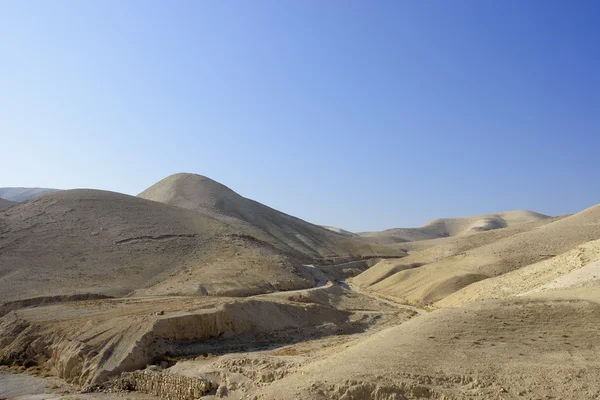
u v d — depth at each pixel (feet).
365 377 69.82
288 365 86.84
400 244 555.69
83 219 283.59
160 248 262.88
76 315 156.35
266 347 138.41
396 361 72.95
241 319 145.79
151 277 231.91
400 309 207.51
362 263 422.41
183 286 213.05
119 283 219.41
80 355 120.67
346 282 333.21
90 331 133.28
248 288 219.82
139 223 288.92
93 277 223.71
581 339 71.72
